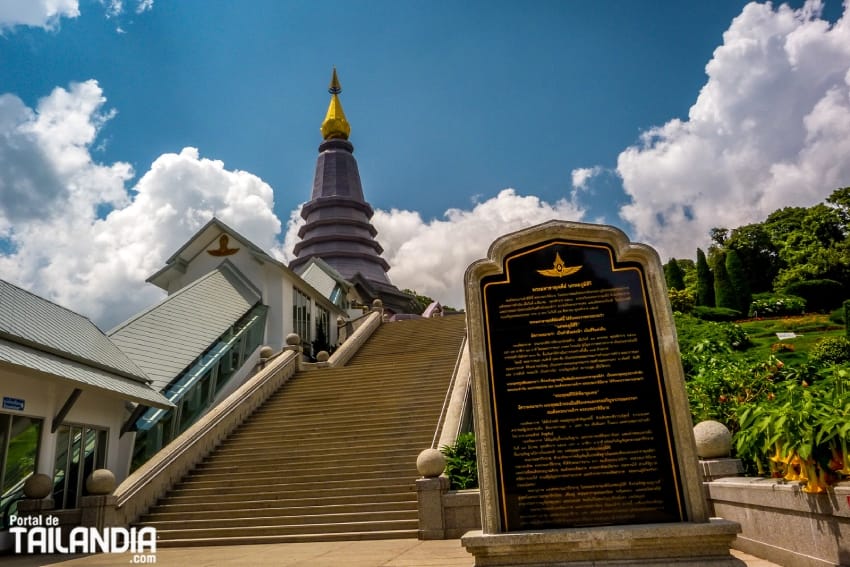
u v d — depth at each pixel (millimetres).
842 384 6824
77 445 13773
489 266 6398
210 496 12945
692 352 17219
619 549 5219
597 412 5887
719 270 40656
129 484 12391
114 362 14578
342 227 62344
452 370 19250
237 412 16953
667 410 5812
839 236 49469
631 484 5664
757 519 6863
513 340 6195
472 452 11828
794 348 24359
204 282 25016
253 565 8461
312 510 11930
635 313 6121
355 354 26609
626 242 6285
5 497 11328
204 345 20797
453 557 8172
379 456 13781
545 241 6441
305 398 18625
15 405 11578
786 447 5773
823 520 5484
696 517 5484
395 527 10984
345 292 43188
